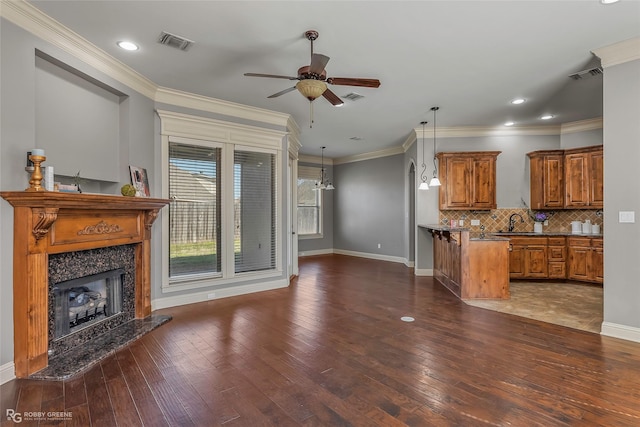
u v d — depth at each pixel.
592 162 5.57
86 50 3.09
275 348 2.99
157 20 2.71
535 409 2.05
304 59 3.43
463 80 3.99
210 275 4.71
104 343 3.04
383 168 8.48
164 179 4.28
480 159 6.08
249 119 5.05
